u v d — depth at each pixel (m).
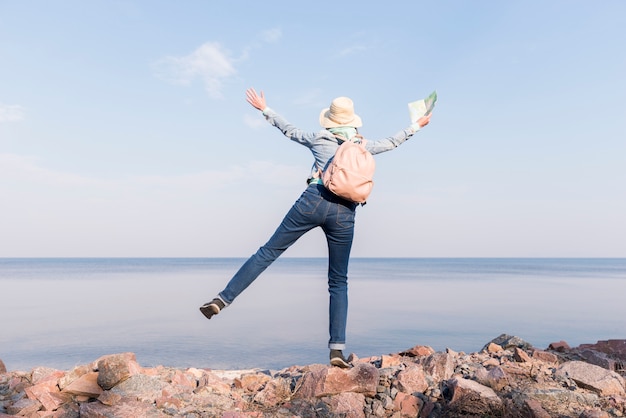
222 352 21.36
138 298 64.50
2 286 98.81
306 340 25.61
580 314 40.56
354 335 28.05
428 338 26.78
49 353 21.06
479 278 145.75
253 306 54.78
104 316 40.06
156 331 29.39
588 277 154.50
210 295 69.69
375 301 59.25
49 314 41.78
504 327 31.34
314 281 127.81
